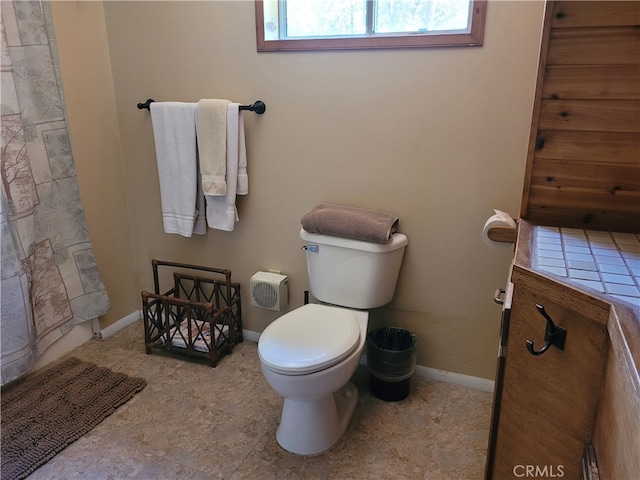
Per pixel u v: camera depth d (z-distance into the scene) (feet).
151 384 7.08
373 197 6.75
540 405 3.51
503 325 3.75
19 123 6.39
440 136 6.16
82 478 5.37
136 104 7.79
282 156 7.10
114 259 8.36
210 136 6.92
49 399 6.63
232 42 6.88
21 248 6.57
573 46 4.08
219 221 7.30
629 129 4.18
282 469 5.51
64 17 6.93
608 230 4.51
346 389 6.72
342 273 6.49
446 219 6.45
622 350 2.39
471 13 5.64
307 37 6.53
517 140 5.83
